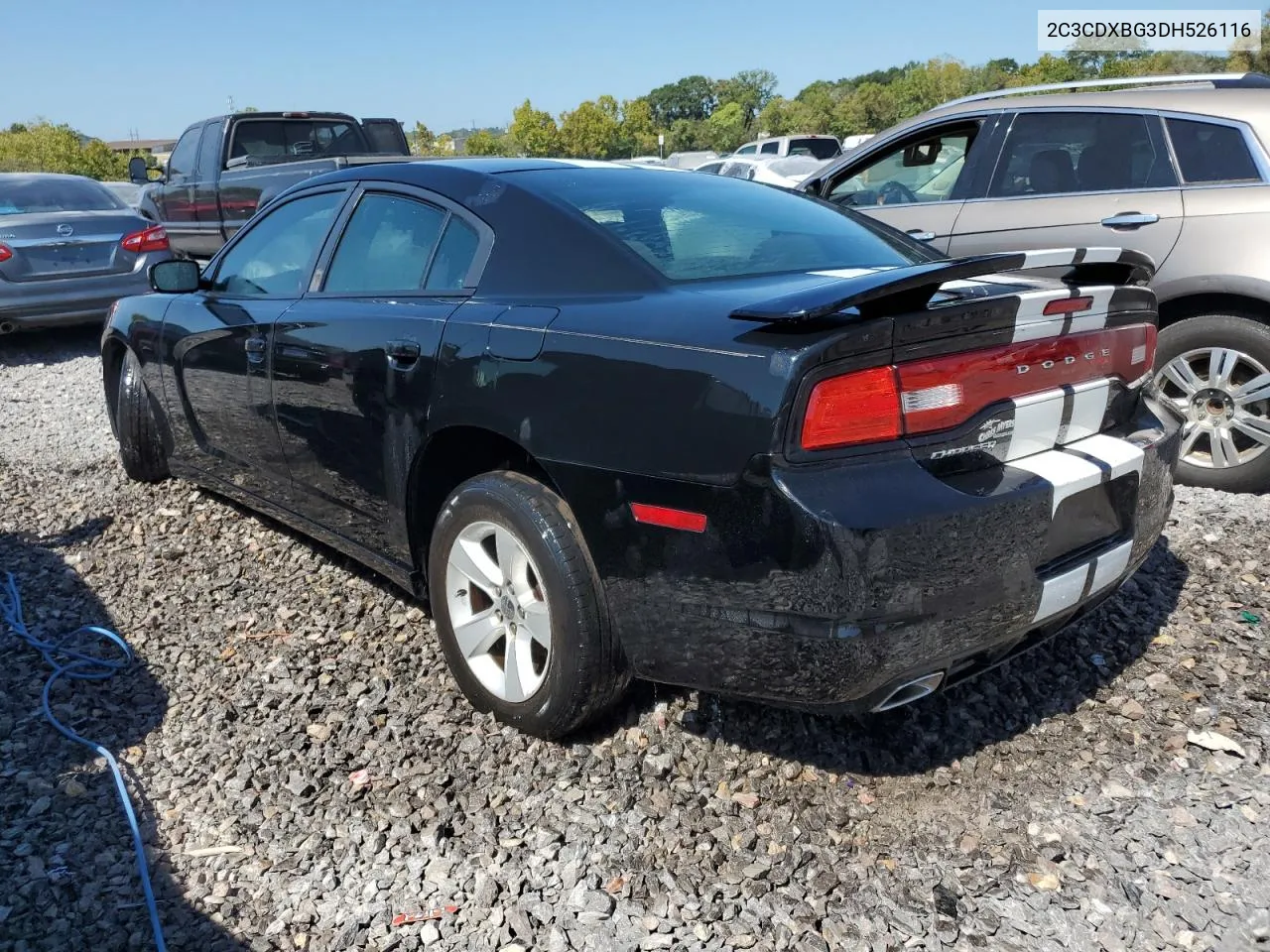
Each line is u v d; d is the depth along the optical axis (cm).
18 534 462
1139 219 470
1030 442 253
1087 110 495
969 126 536
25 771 282
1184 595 363
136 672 337
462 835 253
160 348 451
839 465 224
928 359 230
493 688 294
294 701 315
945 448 235
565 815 258
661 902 229
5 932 223
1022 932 218
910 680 235
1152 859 238
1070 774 269
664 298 260
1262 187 446
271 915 229
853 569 219
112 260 912
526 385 268
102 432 649
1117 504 268
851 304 213
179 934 223
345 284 357
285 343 361
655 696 303
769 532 224
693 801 261
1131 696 303
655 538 244
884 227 359
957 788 264
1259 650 326
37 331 1052
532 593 277
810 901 228
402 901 232
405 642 348
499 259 301
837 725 290
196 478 459
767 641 232
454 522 291
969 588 233
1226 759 274
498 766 278
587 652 264
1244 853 239
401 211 345
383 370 312
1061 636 336
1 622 372
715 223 313
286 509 394
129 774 281
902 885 232
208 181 1145
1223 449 464
